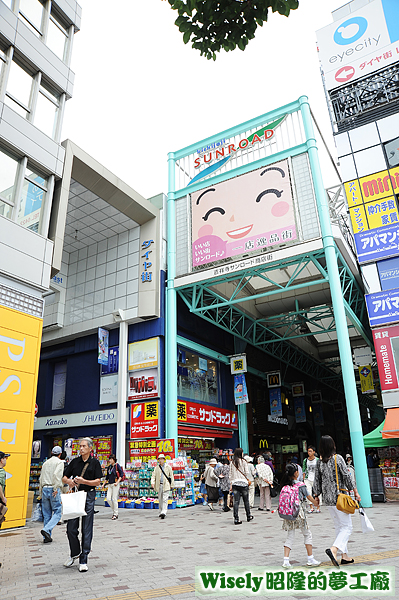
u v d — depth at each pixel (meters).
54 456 8.44
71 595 4.46
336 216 17.56
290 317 23.02
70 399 19.98
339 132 17.86
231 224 17.28
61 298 21.12
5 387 10.60
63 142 14.77
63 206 13.88
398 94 17.06
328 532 7.89
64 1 15.24
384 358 14.91
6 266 11.28
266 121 17.95
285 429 27.67
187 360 19.55
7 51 12.61
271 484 12.61
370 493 13.39
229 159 18.55
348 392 13.71
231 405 21.89
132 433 17.22
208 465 14.16
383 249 15.82
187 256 18.20
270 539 7.43
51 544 7.68
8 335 10.98
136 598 4.28
